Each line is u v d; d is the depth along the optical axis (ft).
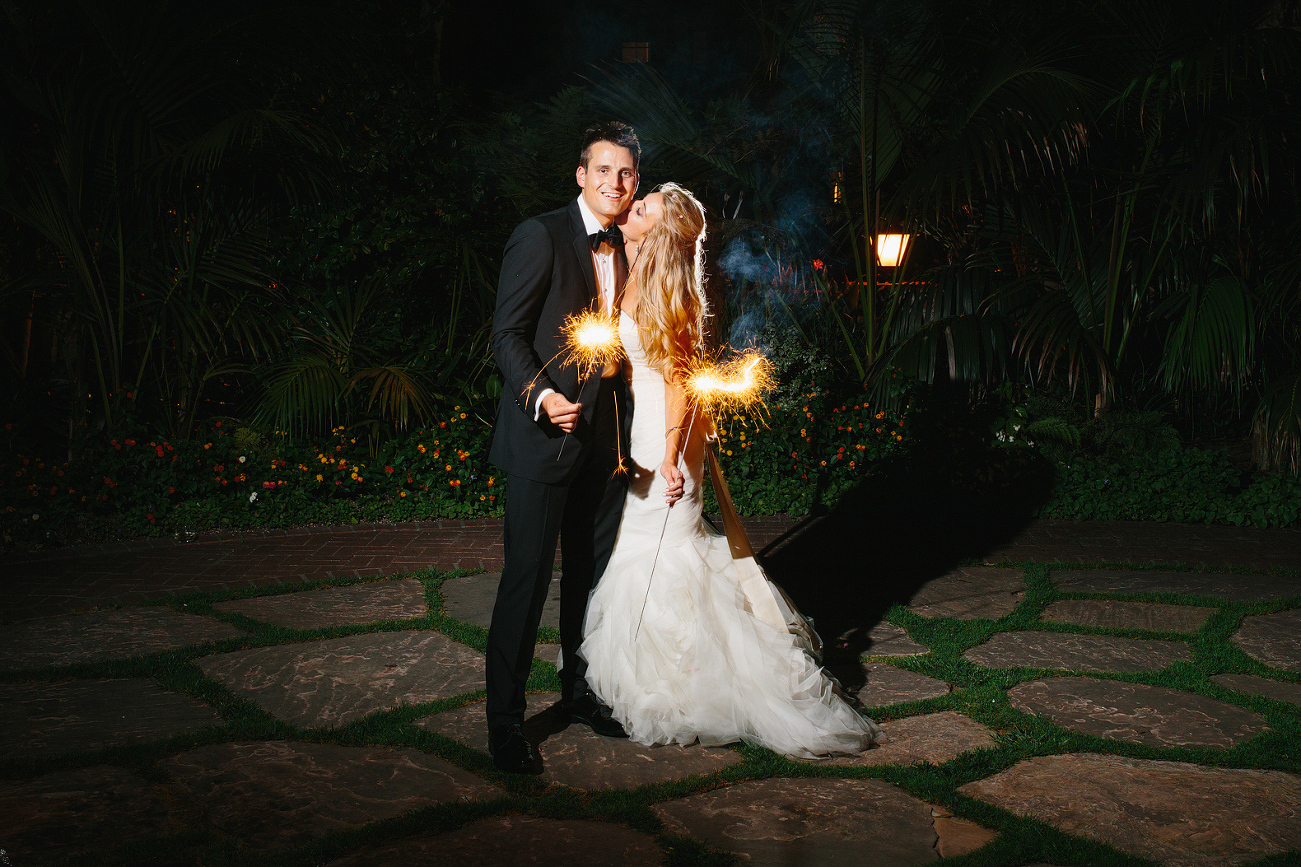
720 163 26.76
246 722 10.49
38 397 23.07
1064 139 22.29
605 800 8.92
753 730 10.11
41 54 20.72
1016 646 13.52
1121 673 12.38
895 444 23.67
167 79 21.83
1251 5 22.91
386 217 23.36
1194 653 13.15
